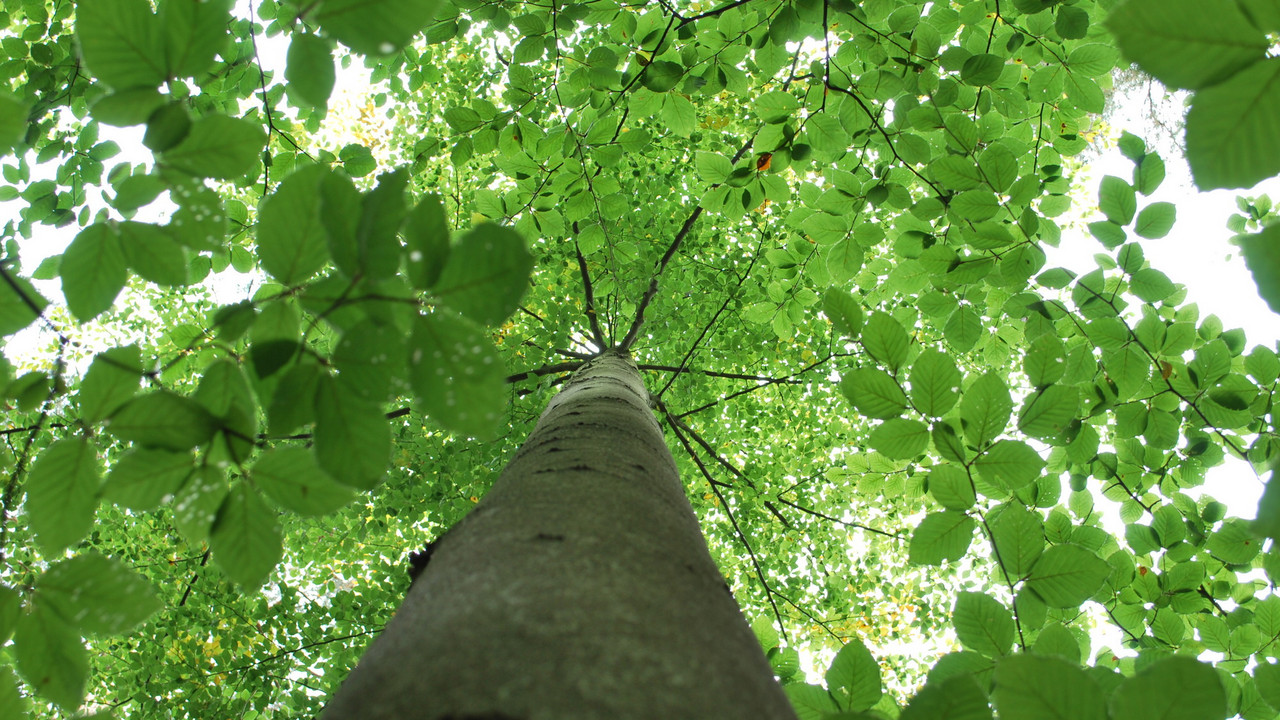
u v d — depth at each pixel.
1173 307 3.41
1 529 1.28
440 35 2.96
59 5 3.37
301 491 1.03
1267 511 0.86
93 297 1.04
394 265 0.82
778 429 6.46
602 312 5.50
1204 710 1.05
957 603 1.66
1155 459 3.10
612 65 2.80
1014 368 6.42
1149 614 2.85
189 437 0.95
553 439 1.68
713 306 6.09
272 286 1.42
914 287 3.12
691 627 0.86
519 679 0.70
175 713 4.63
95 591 1.03
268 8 3.28
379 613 4.78
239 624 4.99
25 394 1.09
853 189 2.82
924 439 1.65
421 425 5.54
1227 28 0.70
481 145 2.92
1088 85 2.93
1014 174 2.31
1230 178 0.75
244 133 0.96
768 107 2.72
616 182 3.16
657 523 1.19
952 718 1.16
